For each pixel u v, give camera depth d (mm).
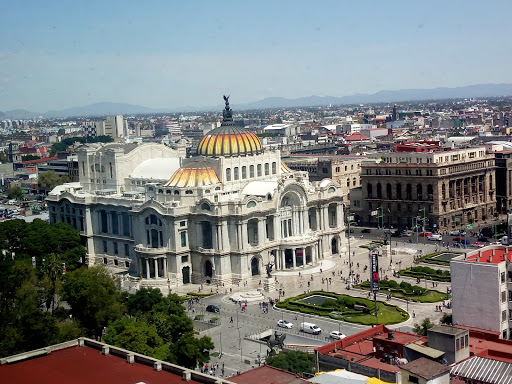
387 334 117562
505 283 134875
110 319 158125
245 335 172500
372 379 90188
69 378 91625
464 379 102125
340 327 174875
